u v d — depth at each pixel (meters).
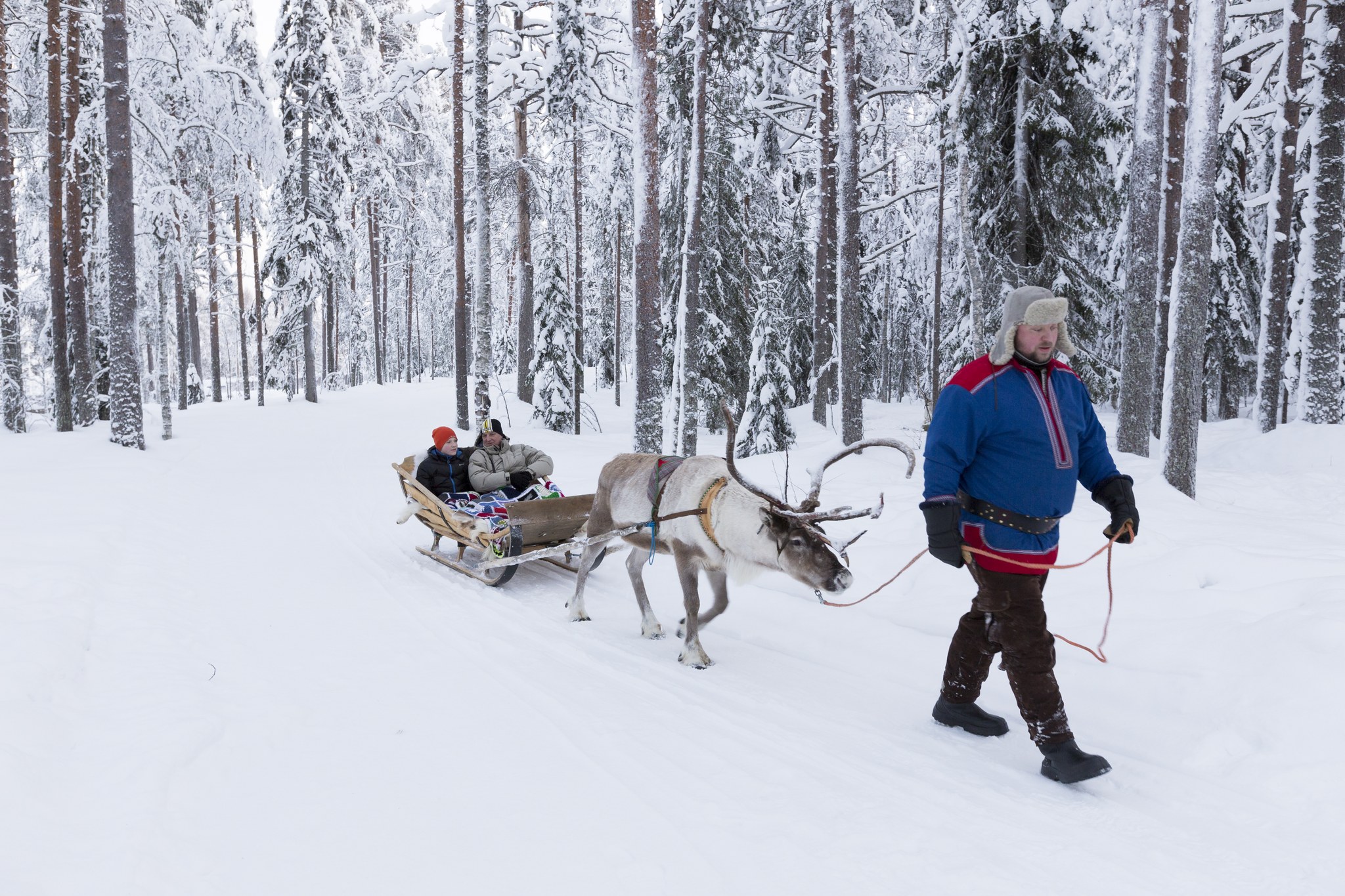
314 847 3.10
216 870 2.91
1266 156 22.64
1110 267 20.94
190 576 7.57
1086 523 7.16
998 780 3.73
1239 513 8.70
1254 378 21.36
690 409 13.95
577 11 25.11
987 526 3.74
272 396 40.22
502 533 7.43
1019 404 3.65
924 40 21.09
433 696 4.77
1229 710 3.91
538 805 3.47
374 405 33.19
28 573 6.42
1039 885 2.88
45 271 27.20
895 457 14.22
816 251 25.92
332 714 4.45
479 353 22.28
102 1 16.12
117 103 16.08
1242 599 4.80
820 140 23.44
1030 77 15.49
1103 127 15.29
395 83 34.84
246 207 33.91
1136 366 13.70
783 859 3.05
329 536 9.89
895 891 2.85
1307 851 3.04
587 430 28.38
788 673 5.22
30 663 4.46
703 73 13.43
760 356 21.58
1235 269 20.39
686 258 13.77
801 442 22.73
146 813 3.21
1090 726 4.22
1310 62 15.51
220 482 14.17
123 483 12.13
